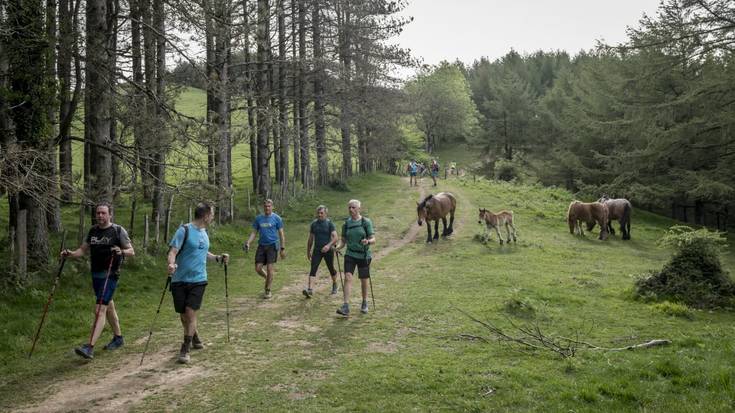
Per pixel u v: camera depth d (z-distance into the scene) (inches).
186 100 2256.4
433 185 1573.6
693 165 1309.1
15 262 404.5
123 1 581.3
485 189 1471.5
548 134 2229.3
